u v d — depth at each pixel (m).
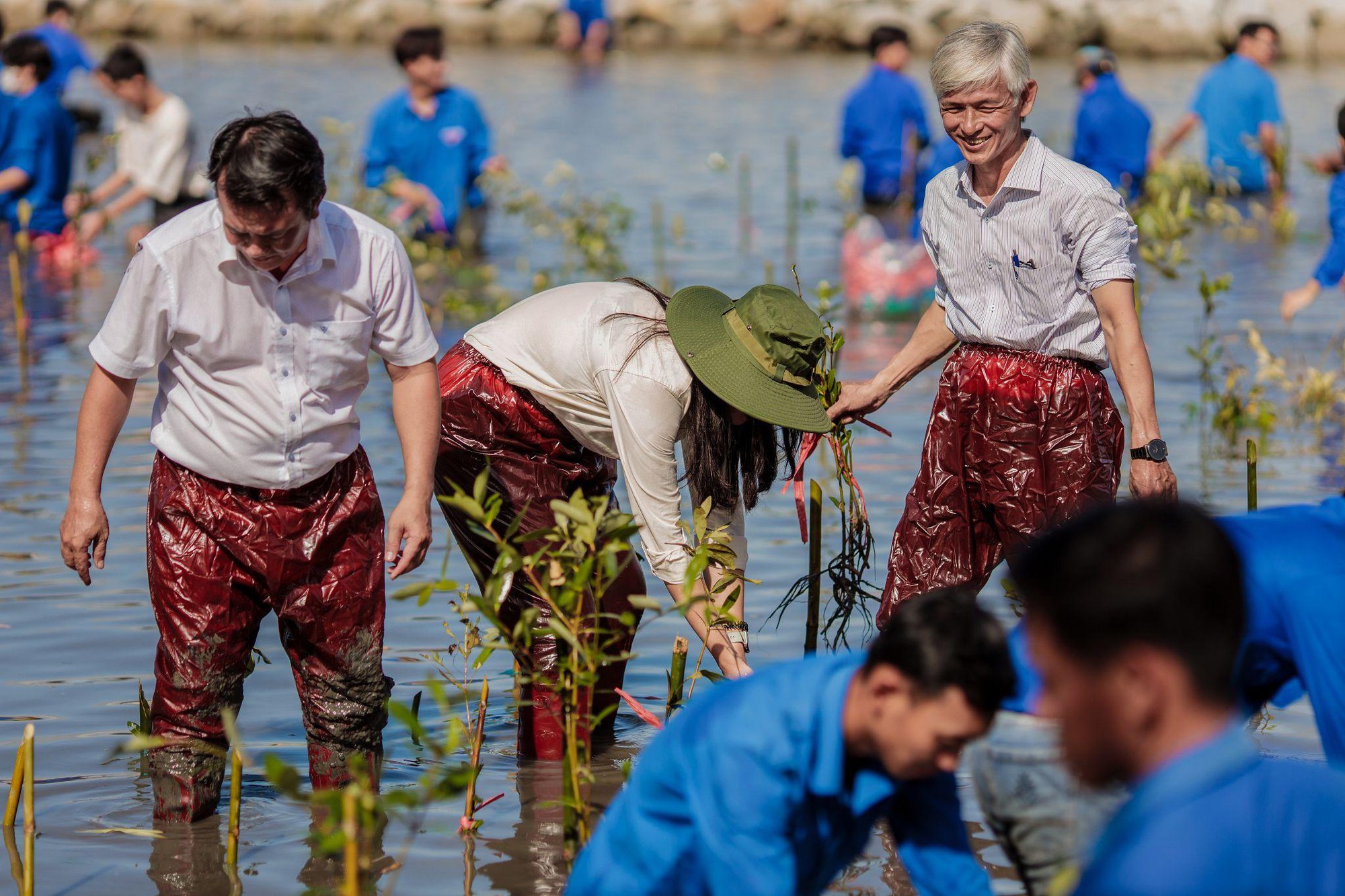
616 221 18.33
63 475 9.41
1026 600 2.58
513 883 4.92
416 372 5.37
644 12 42.50
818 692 3.30
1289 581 3.59
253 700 6.49
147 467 9.61
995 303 5.95
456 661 6.82
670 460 5.39
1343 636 3.49
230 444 5.15
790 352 5.18
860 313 14.54
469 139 16.42
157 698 5.36
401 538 5.29
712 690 3.54
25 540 8.28
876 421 10.73
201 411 5.16
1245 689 3.95
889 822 3.70
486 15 43.12
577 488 6.05
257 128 4.66
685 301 5.46
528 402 5.86
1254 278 15.55
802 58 40.38
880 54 20.09
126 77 15.57
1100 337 5.88
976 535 6.18
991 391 5.95
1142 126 17.95
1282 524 3.73
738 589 5.31
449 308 13.52
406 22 42.97
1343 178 10.12
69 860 5.04
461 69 37.25
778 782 3.30
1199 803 2.41
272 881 4.93
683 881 3.54
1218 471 9.37
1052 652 2.51
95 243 17.55
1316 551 3.62
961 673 3.05
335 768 5.48
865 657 3.38
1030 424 5.90
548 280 13.87
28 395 11.20
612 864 3.60
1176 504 2.54
